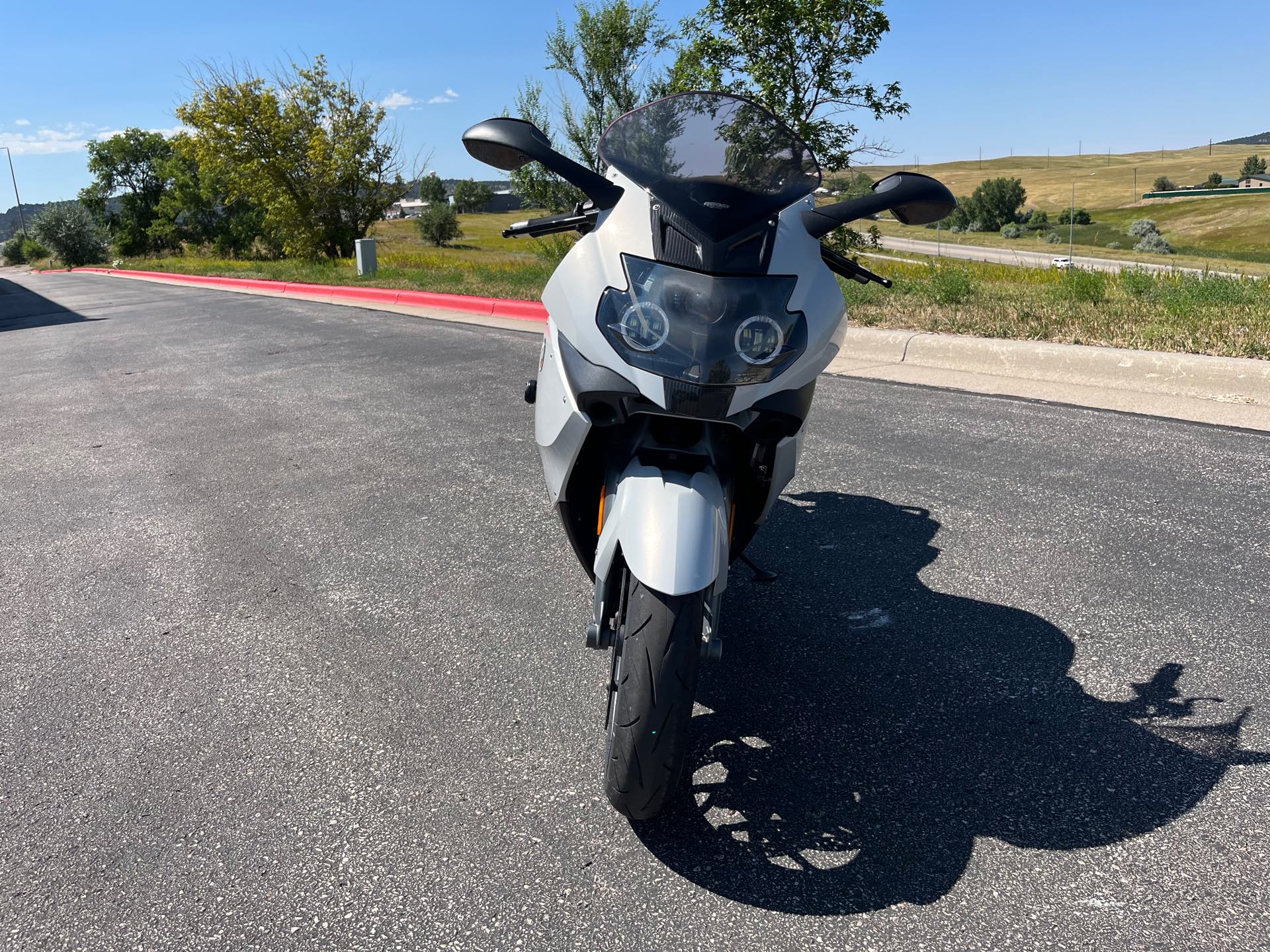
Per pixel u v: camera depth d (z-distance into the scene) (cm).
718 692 318
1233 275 1114
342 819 256
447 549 450
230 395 840
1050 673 325
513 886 230
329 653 351
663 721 222
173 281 2998
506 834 249
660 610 225
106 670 342
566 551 445
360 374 907
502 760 281
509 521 486
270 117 3428
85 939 217
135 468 609
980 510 476
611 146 283
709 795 264
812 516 476
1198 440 570
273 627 373
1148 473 518
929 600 382
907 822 252
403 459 606
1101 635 349
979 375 774
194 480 577
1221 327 783
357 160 3541
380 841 247
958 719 299
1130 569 404
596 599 246
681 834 248
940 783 268
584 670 334
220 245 6306
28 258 8575
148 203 8000
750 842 245
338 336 1199
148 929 220
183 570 434
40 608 397
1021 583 394
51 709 316
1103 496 488
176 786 273
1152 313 895
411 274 2034
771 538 449
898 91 1457
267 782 274
